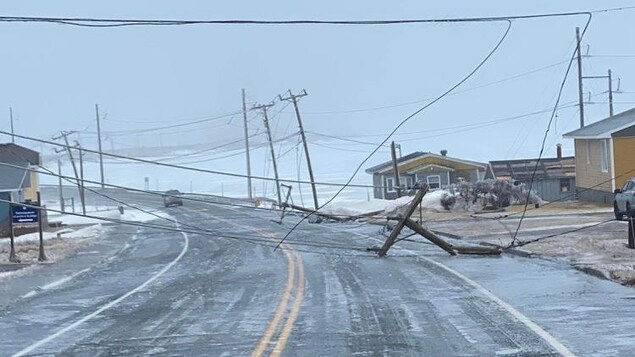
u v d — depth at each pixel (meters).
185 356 12.48
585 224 37.69
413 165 78.25
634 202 36.38
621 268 21.45
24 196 62.44
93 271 29.38
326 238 39.34
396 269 24.62
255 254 32.59
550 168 65.31
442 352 12.09
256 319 15.98
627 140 48.53
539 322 14.41
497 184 54.38
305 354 12.27
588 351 11.73
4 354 13.36
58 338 14.80
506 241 31.73
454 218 47.12
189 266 29.55
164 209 81.88
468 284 20.42
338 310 16.80
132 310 18.30
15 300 21.30
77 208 91.62
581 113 71.62
